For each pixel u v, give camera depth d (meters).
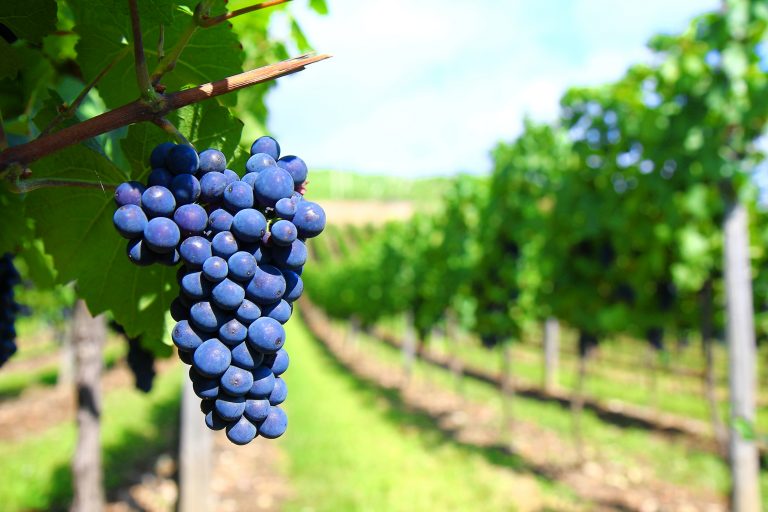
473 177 14.23
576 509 7.93
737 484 6.21
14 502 7.79
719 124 6.59
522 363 23.33
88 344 5.10
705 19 6.32
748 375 6.20
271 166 1.25
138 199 1.21
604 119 9.42
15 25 1.42
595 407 14.75
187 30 1.26
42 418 12.81
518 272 11.37
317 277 44.88
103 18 1.46
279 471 9.79
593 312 10.20
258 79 1.23
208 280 1.18
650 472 9.55
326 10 2.51
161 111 1.21
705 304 8.52
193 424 6.34
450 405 15.22
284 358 1.29
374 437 11.98
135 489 8.52
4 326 2.00
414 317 18.64
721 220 8.39
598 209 9.41
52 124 1.33
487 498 8.27
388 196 95.12
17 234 1.83
